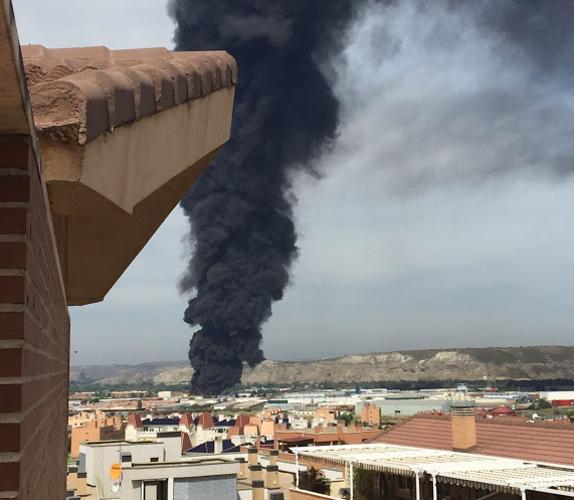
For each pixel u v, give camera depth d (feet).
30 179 5.76
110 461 124.26
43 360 7.88
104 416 346.74
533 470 61.67
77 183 7.34
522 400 497.87
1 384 5.42
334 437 184.24
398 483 79.61
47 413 9.24
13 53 4.55
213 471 92.17
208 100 14.15
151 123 10.32
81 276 20.53
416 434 96.63
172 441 133.08
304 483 105.60
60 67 9.92
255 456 122.83
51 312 9.52
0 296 5.56
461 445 80.53
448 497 71.31
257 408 494.59
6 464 5.32
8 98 5.04
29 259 5.79
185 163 12.71
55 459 12.79
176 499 89.61
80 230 16.47
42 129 6.82
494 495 62.80
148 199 15.48
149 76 10.05
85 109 6.95
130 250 18.22
